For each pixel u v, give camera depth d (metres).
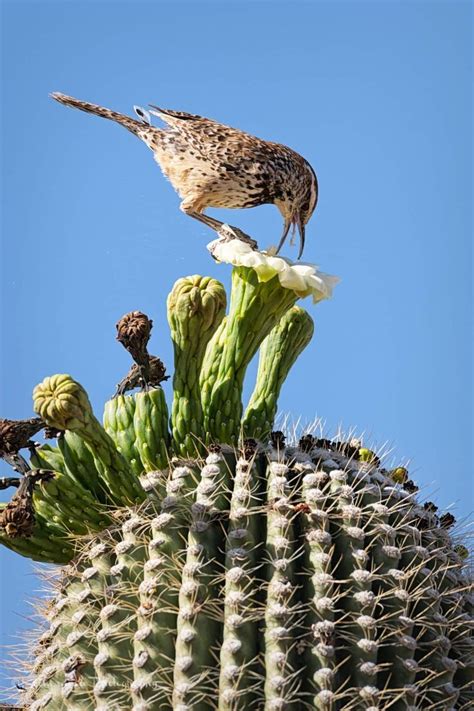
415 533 5.34
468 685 5.18
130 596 5.11
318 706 4.67
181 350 5.72
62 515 5.54
